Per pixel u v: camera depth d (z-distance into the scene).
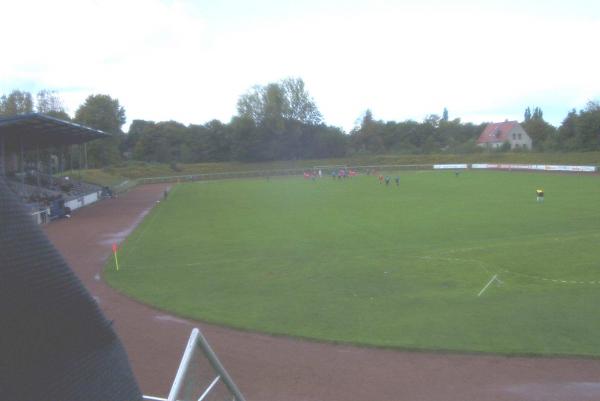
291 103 117.19
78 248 27.84
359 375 11.25
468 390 10.43
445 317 15.11
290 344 13.20
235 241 28.83
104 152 95.19
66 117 89.62
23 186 48.97
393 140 126.00
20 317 2.13
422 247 25.42
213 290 18.78
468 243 26.05
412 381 10.91
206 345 3.74
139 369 11.56
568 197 45.00
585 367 11.45
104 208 48.88
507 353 12.22
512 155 96.31
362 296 17.59
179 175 97.06
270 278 20.39
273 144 113.12
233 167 107.50
